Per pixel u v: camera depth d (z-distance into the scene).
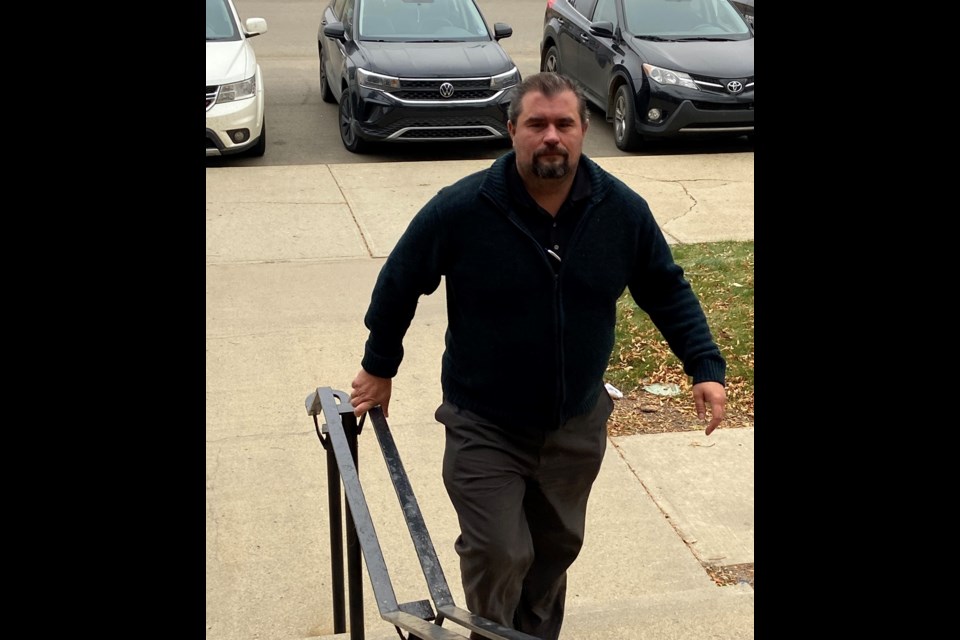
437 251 2.99
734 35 11.46
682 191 9.94
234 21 11.20
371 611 4.27
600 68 11.89
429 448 5.48
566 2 13.20
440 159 11.09
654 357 6.46
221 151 10.53
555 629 3.57
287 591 4.33
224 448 5.38
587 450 3.18
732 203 9.59
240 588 4.32
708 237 8.69
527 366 3.03
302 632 4.10
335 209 9.29
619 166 10.73
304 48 16.86
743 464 5.29
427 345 6.69
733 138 11.91
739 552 4.57
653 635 3.64
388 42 11.26
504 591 3.12
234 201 9.45
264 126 11.02
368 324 3.16
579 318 3.02
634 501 4.98
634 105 11.11
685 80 10.84
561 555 3.41
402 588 4.43
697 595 3.96
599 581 4.39
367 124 10.83
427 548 2.81
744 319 6.80
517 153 2.87
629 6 11.77
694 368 3.15
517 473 3.14
